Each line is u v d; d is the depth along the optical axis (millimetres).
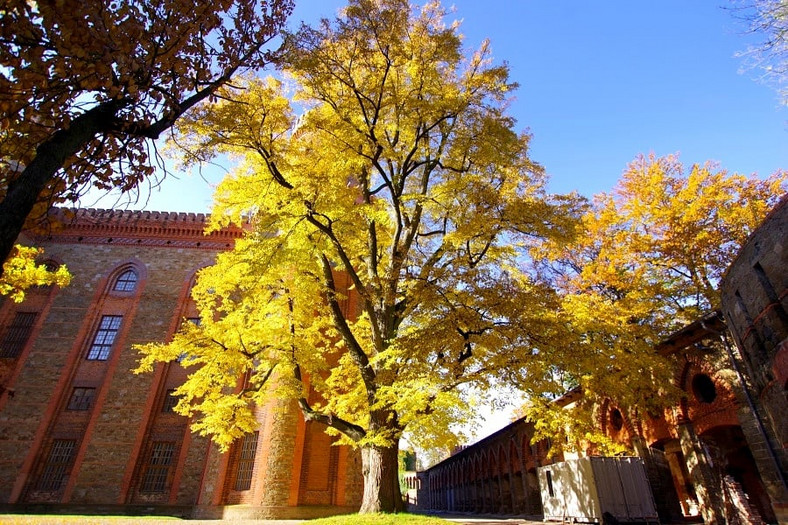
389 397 11133
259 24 7328
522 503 29828
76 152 6211
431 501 63500
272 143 12844
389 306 14625
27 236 30828
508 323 11453
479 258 13930
